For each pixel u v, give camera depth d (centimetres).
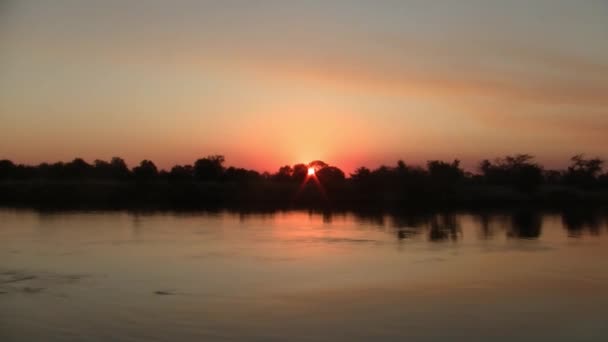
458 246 3756
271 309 2075
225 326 1856
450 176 8981
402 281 2572
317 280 2575
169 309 2067
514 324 1902
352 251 3506
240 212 6869
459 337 1767
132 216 6078
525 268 2908
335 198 8594
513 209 7519
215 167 10656
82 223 5219
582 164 9456
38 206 7556
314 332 1802
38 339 1733
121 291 2352
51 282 2528
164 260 3114
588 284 2517
